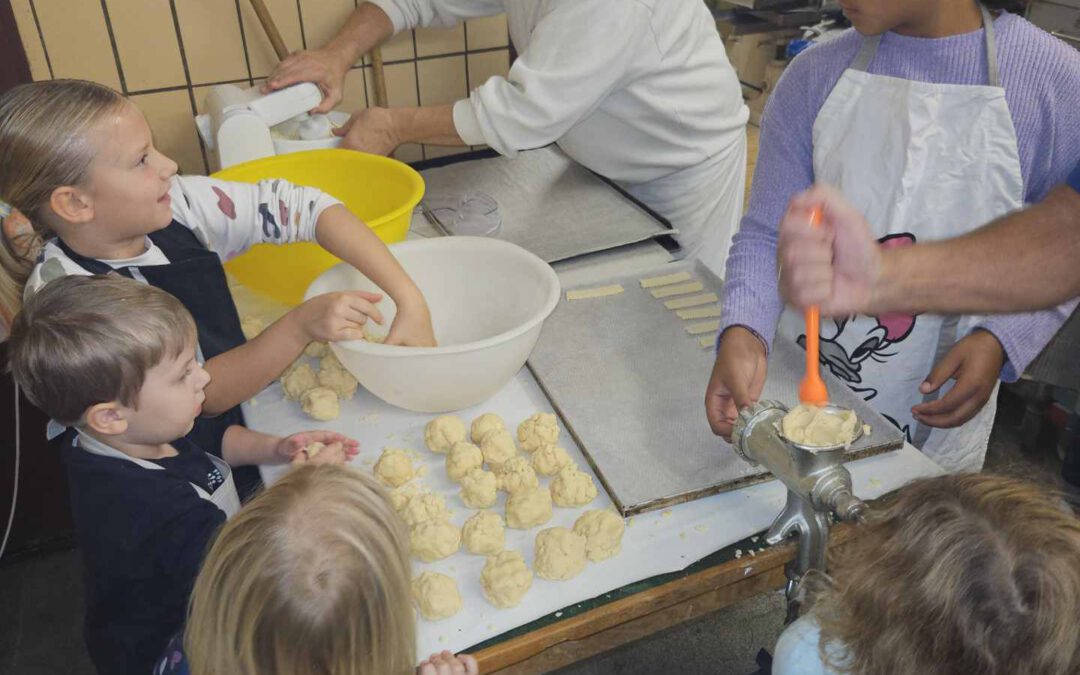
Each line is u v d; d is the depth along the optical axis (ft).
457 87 6.45
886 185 3.76
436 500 3.06
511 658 2.62
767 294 3.82
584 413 3.50
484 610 2.74
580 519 2.96
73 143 2.94
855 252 2.73
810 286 2.71
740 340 3.58
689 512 3.07
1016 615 1.98
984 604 2.02
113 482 2.83
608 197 5.39
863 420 3.43
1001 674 2.00
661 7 4.75
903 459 3.31
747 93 8.29
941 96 3.53
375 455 3.41
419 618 2.70
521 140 4.92
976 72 3.48
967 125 3.53
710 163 5.51
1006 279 2.71
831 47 3.91
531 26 5.25
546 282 3.61
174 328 2.81
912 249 2.76
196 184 3.74
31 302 2.77
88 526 2.85
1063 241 2.70
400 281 3.62
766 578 3.02
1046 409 7.12
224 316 3.62
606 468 3.20
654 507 3.04
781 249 2.88
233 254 3.92
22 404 6.00
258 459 3.44
